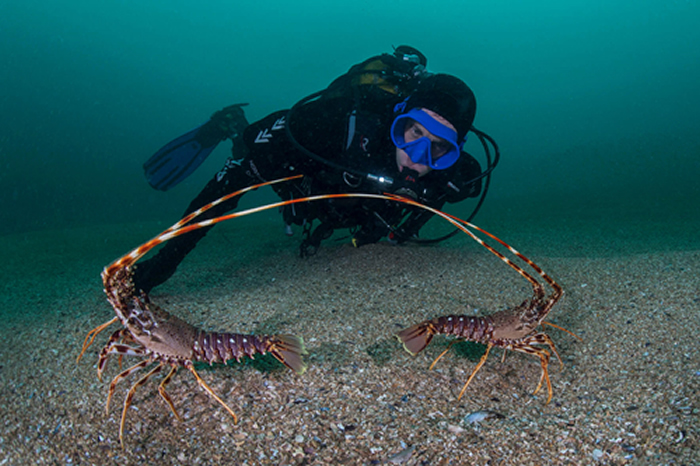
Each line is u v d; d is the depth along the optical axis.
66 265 1.39
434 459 0.45
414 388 0.57
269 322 0.77
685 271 0.88
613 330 0.69
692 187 3.38
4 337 0.73
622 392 0.53
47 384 0.59
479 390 0.57
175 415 0.49
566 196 3.71
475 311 0.81
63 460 0.47
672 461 0.40
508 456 0.44
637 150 6.68
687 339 0.62
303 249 1.19
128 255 0.37
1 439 0.49
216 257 1.34
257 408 0.53
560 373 0.60
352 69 1.03
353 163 0.90
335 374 0.60
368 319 0.78
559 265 1.05
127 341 0.50
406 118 0.87
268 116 0.99
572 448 0.45
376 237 1.11
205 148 1.80
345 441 0.48
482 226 2.01
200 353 0.49
